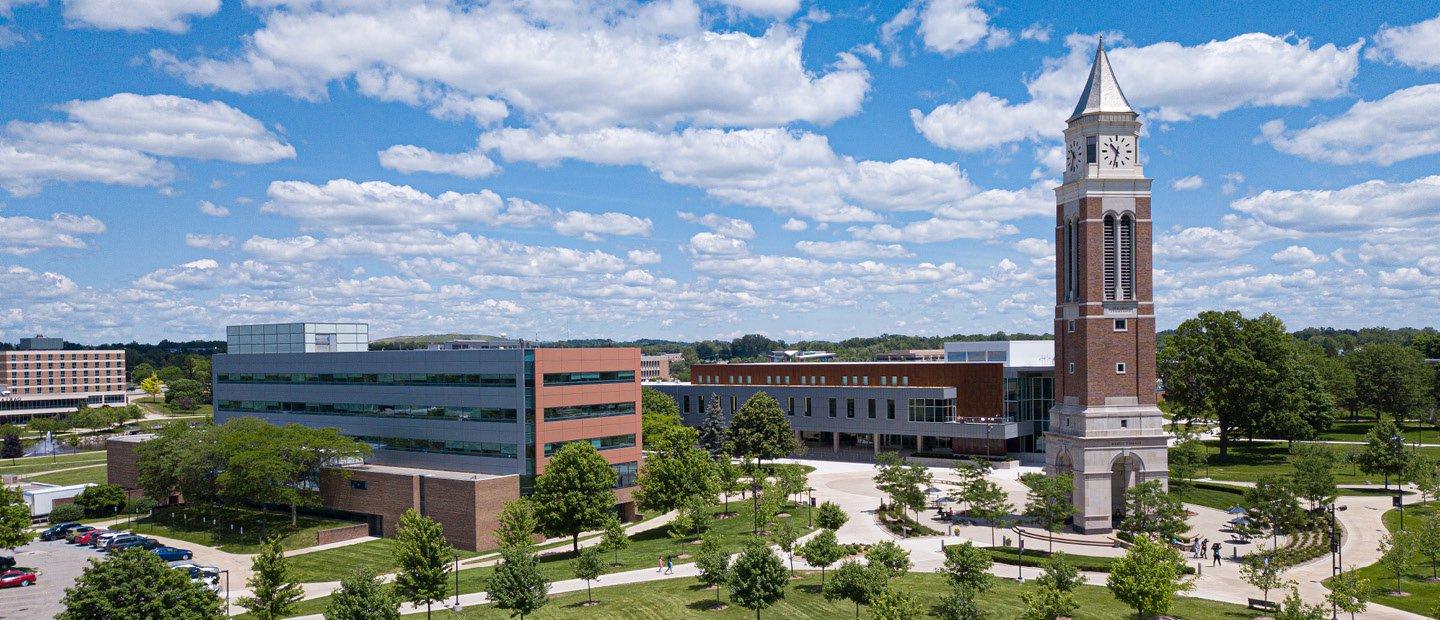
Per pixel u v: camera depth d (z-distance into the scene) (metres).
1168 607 56.59
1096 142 90.12
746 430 140.75
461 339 138.12
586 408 108.50
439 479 98.31
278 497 103.56
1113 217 89.88
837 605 63.81
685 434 118.69
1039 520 86.75
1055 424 94.94
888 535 89.75
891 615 51.25
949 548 65.25
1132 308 89.88
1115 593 57.38
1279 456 133.88
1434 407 169.12
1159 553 57.97
